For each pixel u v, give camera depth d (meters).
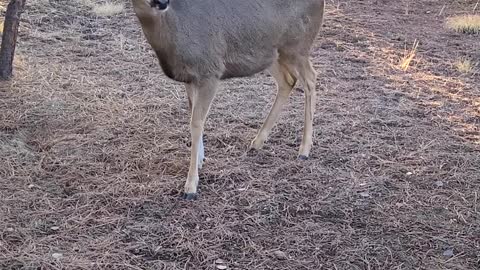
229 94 5.50
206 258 3.39
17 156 4.22
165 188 3.97
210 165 4.26
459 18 7.91
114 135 4.60
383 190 4.04
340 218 3.76
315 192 4.01
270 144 4.61
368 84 5.81
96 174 4.11
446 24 7.83
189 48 3.81
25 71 5.56
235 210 3.80
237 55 4.08
